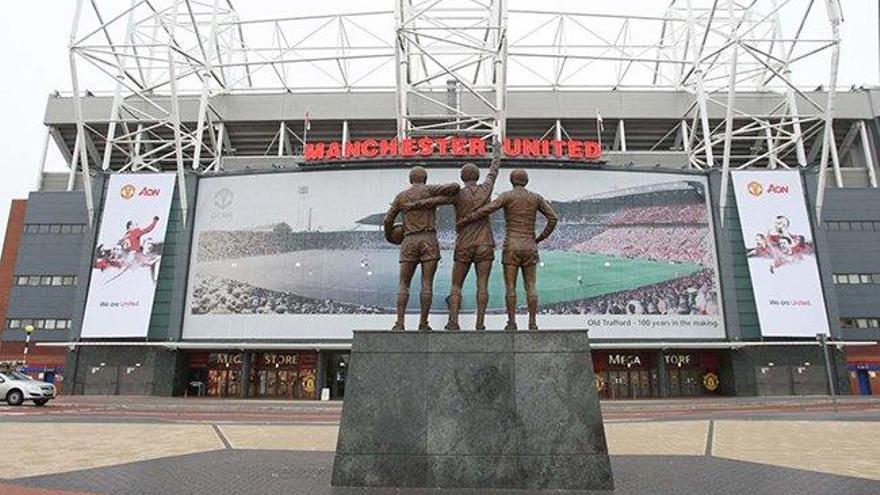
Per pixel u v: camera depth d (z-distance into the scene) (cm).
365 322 4628
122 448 1630
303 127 6069
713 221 4866
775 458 1442
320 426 2312
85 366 4766
